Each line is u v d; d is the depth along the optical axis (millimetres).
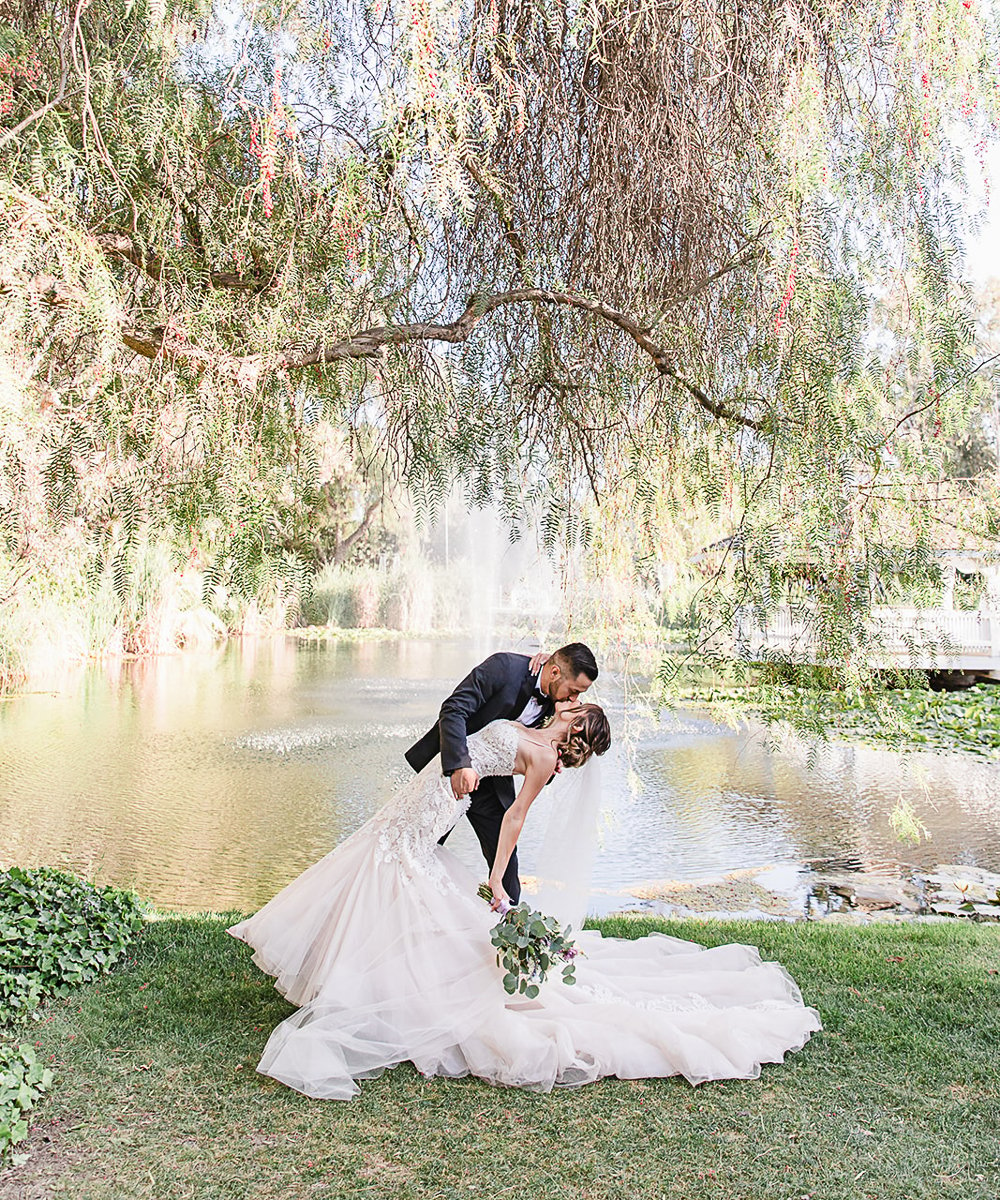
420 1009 2510
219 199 2781
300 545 2604
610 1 2754
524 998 2604
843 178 3176
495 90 2787
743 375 3434
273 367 2461
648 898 4816
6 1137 2066
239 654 18375
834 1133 2170
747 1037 2568
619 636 4141
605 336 3588
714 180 3146
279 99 2357
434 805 2723
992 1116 2248
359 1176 1980
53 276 2266
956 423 3152
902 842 6012
